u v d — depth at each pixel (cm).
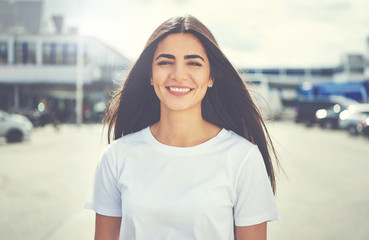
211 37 160
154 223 149
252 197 152
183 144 160
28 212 522
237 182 153
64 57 3700
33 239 415
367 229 447
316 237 421
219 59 162
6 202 577
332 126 2578
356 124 2005
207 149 154
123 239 155
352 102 2820
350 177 794
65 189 672
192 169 152
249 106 176
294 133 2255
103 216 165
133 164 157
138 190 151
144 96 185
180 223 147
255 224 152
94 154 1195
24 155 1167
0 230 444
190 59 154
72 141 1688
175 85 155
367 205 557
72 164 977
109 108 192
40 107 3114
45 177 789
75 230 446
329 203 570
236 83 170
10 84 3716
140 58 169
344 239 415
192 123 160
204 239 148
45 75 3706
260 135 178
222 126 182
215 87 179
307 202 576
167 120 162
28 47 3712
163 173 152
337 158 1112
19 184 714
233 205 154
